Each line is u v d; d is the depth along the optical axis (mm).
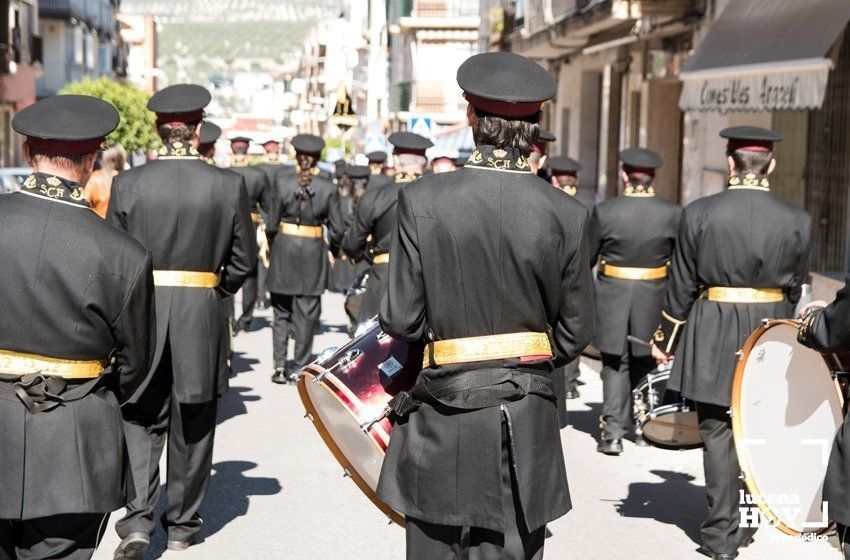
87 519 4160
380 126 38312
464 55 51469
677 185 22938
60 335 4082
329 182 11695
